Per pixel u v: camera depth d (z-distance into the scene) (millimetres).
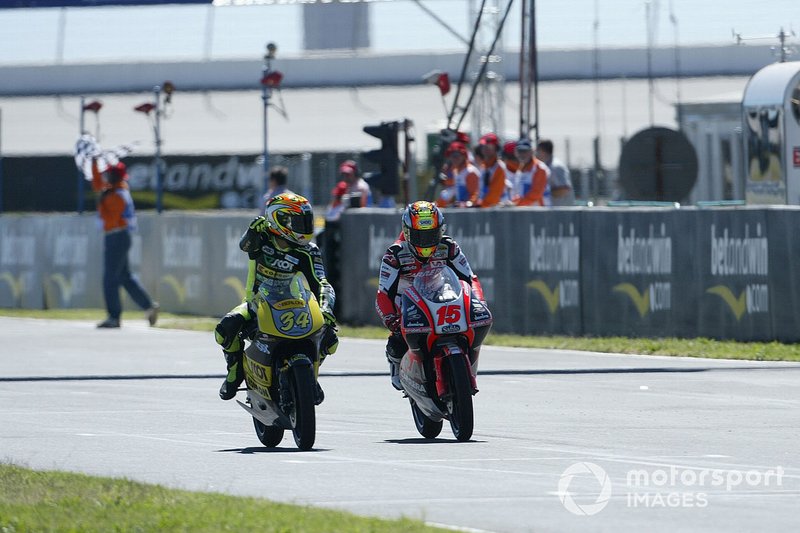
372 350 60531
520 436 34531
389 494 26031
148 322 79500
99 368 55000
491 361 54250
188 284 83438
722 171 95688
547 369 51031
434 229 33688
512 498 25422
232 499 24781
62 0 79750
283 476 28438
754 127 69938
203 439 35062
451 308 33500
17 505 24625
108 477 27828
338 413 40125
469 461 30266
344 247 72500
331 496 25859
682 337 58500
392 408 41281
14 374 53031
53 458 31672
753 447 32094
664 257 59031
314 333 32250
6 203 126062
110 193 77250
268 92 87562
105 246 76688
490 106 89938
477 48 90438
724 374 48375
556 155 101938
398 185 76688
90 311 88750
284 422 32344
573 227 61906
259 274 32781
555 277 62594
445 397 33469
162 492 25688
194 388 47938
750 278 56375
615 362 53094
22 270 93438
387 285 34750
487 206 67000
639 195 85688
